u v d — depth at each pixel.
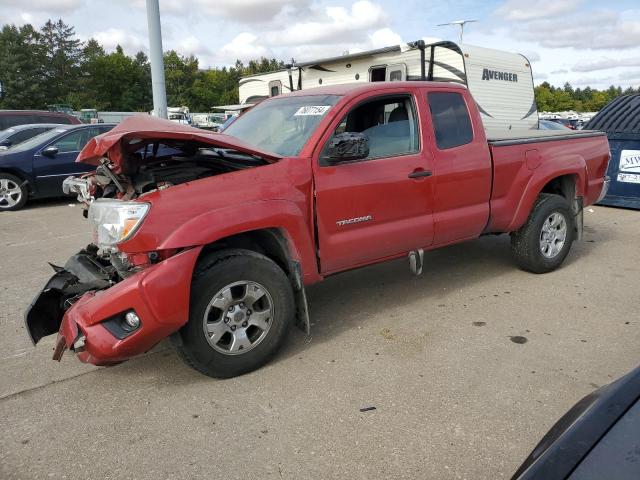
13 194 10.32
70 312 3.30
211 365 3.42
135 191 3.50
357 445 2.82
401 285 5.33
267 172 3.59
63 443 2.93
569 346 3.89
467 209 4.75
